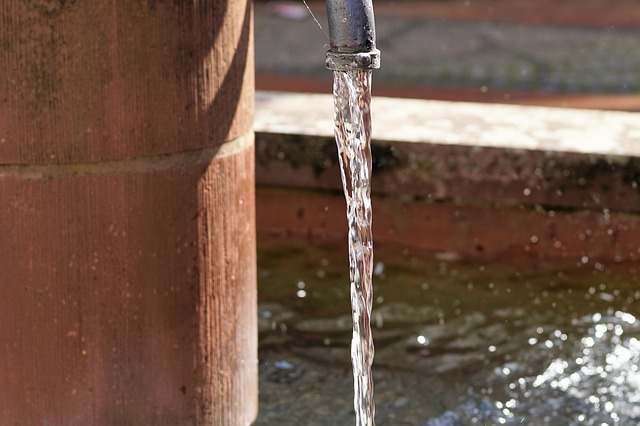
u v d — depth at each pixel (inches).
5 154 116.0
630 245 203.5
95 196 118.6
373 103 233.1
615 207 202.1
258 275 203.3
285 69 388.2
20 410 122.5
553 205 204.8
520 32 455.2
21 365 121.3
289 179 214.4
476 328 183.6
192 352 127.9
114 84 116.3
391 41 436.1
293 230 217.5
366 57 112.1
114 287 121.3
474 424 155.3
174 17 118.1
